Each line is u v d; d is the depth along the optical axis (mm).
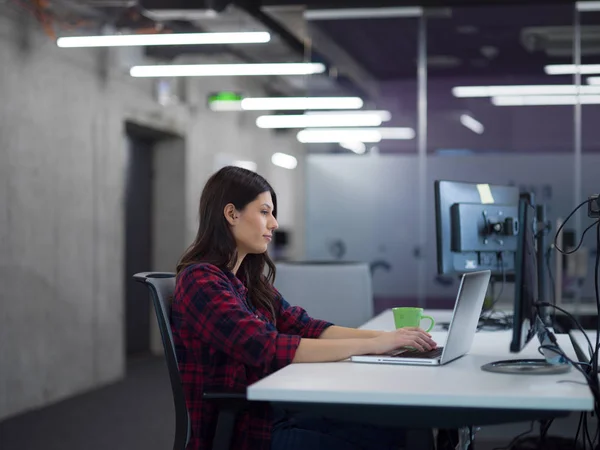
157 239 8500
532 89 5879
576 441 2514
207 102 9086
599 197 2311
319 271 3852
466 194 3156
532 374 1886
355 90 6102
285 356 2051
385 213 6082
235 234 2213
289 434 2105
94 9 5879
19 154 5328
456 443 2529
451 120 5980
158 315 2092
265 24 6832
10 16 5227
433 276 6039
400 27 6039
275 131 12070
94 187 6414
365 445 2174
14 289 5254
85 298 6246
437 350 2242
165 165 8508
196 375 2078
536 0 5875
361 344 2104
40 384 5559
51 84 5750
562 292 5656
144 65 7020
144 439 4527
